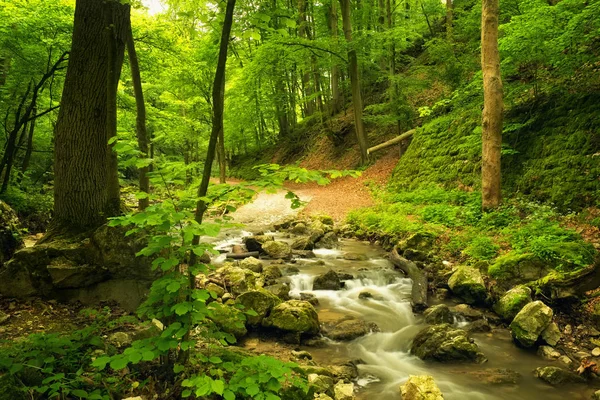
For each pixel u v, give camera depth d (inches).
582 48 414.3
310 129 1144.8
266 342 209.9
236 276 262.5
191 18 152.9
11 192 414.0
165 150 1146.0
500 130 387.2
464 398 171.2
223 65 117.9
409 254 356.5
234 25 134.4
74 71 224.8
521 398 171.3
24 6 395.9
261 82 948.0
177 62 477.1
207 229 105.0
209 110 823.7
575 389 177.6
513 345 220.4
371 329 235.3
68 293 196.2
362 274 329.1
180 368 117.1
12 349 124.6
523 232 315.6
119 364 98.0
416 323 247.6
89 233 218.5
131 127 559.2
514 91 455.5
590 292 235.9
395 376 188.5
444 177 538.0
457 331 214.8
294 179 112.1
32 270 195.2
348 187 734.5
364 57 747.4
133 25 406.9
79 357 131.0
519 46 391.2
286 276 319.6
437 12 901.2
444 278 300.0
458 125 584.7
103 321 170.4
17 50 419.2
